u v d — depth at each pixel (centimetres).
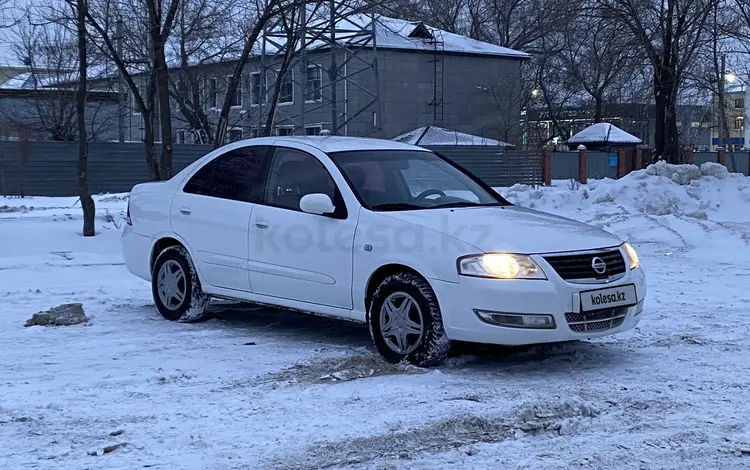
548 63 5319
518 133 4688
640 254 1444
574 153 4331
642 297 694
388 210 715
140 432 512
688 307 952
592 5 3000
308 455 473
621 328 672
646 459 468
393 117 4300
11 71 4853
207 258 834
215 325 859
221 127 1627
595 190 2019
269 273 775
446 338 657
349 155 775
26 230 1578
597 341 779
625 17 2964
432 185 784
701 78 3888
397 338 681
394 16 2784
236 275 806
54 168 3297
